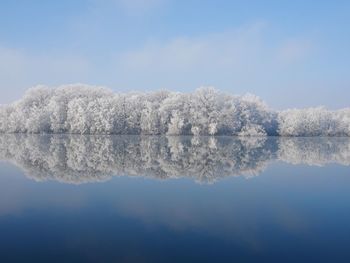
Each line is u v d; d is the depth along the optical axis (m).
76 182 36.34
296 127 129.25
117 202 28.33
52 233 21.23
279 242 20.06
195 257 18.17
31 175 40.34
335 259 17.89
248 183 36.09
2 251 18.75
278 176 40.16
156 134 123.44
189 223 23.22
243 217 24.45
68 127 125.12
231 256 18.31
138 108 126.44
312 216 24.69
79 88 137.25
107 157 57.25
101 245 19.55
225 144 88.75
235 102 127.38
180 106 124.50
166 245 19.58
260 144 91.00
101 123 122.00
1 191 32.06
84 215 24.83
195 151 68.62
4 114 132.12
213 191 32.28
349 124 134.12
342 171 43.97
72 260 17.77
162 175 40.59
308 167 47.31
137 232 21.47
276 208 26.72
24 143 85.38
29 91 135.50
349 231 21.75
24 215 24.75
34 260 17.72
